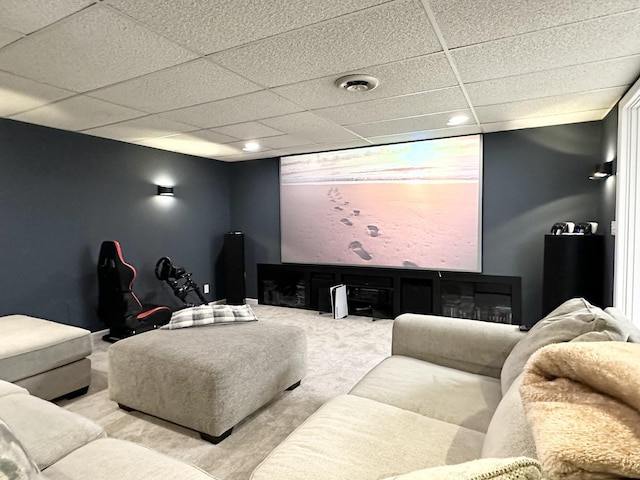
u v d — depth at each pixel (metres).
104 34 1.93
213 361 2.22
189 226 5.44
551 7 1.72
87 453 1.29
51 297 3.85
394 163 4.82
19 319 3.13
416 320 2.36
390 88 2.76
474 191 4.42
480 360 2.12
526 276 4.25
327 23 1.85
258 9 1.71
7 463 0.91
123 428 2.32
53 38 1.96
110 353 2.51
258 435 2.25
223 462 2.00
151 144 4.69
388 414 1.55
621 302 2.97
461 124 3.90
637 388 0.69
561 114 3.55
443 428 1.47
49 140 3.81
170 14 1.75
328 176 5.26
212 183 5.81
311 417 1.57
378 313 5.00
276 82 2.61
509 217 4.29
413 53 2.19
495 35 1.98
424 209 4.69
